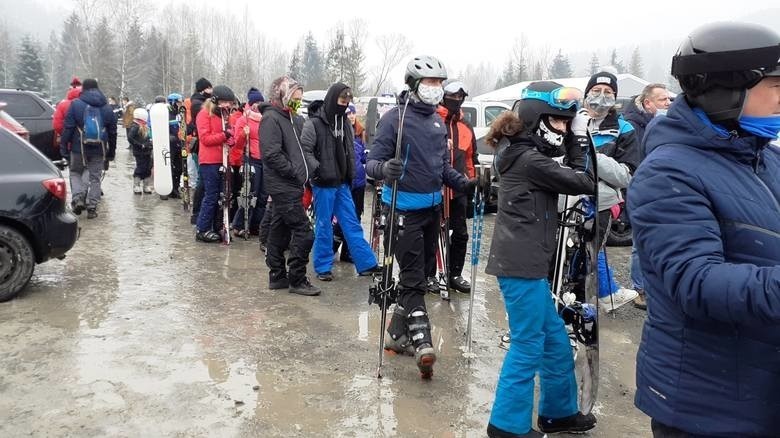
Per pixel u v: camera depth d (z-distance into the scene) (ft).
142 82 209.67
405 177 13.53
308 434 10.72
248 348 14.43
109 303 17.24
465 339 15.81
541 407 10.99
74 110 29.04
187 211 32.73
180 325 15.74
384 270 13.14
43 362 13.10
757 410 5.52
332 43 146.72
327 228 20.25
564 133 10.18
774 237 5.51
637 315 18.38
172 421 10.91
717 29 5.66
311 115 18.99
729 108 5.64
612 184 16.20
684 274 5.36
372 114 41.81
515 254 9.89
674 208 5.55
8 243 16.96
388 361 14.10
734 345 5.52
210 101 24.64
